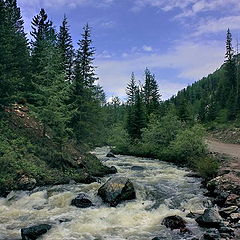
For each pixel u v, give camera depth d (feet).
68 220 43.27
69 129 79.97
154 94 256.11
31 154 72.79
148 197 55.93
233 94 237.04
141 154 140.67
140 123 163.02
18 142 74.54
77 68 108.78
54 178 65.82
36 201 52.26
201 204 51.70
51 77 85.61
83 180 67.72
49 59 96.63
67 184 64.64
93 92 111.04
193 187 64.13
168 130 132.46
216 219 40.42
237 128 192.44
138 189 58.85
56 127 79.87
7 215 45.34
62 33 135.23
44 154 76.54
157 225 41.68
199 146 105.60
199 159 87.40
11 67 79.25
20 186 57.36
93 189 59.88
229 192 53.47
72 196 53.98
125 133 161.38
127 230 39.70
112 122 216.13
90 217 44.68
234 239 34.01
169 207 50.34
